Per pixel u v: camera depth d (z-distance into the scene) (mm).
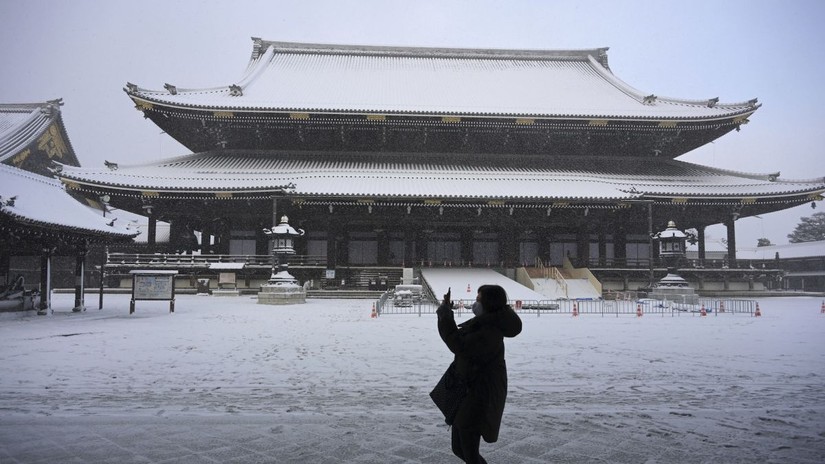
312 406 8367
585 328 21094
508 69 69250
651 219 48844
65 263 59688
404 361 12625
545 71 69000
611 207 49781
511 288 40094
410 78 65062
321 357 13203
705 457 6004
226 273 47594
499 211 50875
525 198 46406
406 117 52125
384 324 22016
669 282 40938
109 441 6512
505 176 51312
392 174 50938
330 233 49625
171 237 53469
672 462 5848
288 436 6754
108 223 30125
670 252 40906
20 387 9695
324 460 5906
